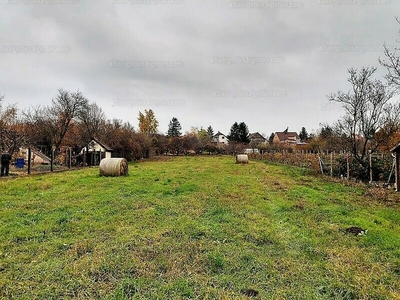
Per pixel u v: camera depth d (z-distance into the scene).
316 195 10.18
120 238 5.39
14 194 9.91
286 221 6.70
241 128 72.50
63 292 3.50
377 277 3.92
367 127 16.06
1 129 20.36
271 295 3.47
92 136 34.94
